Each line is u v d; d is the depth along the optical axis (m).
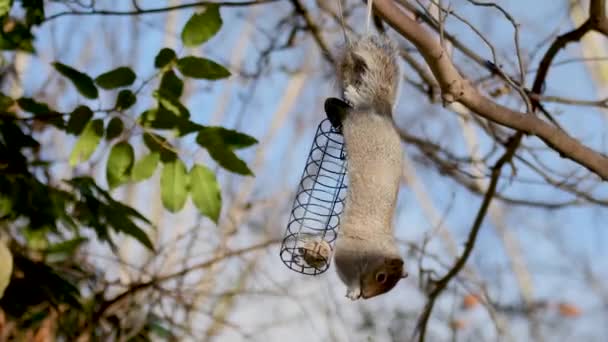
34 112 10.23
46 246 11.55
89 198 10.34
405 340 14.67
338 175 8.91
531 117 8.68
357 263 7.18
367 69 8.12
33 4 10.56
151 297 12.90
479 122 12.35
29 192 10.40
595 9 9.87
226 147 9.34
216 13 9.19
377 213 7.37
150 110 9.32
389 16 8.16
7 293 11.36
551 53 10.42
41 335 11.45
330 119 8.12
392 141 7.69
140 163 9.38
